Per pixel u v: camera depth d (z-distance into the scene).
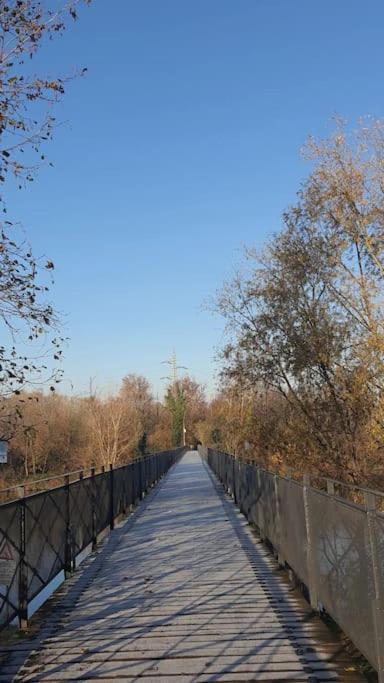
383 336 14.56
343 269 15.94
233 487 19.20
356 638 4.54
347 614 4.81
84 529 10.16
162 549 10.74
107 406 47.53
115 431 44.56
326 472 15.73
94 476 11.45
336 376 15.79
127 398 57.06
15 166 7.07
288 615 6.43
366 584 4.22
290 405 17.27
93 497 11.24
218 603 6.98
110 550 10.81
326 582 5.64
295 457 16.34
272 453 17.19
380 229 15.20
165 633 5.88
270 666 4.92
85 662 5.11
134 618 6.43
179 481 30.12
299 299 16.47
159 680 4.66
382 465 14.87
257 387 17.67
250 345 17.23
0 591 5.49
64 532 8.55
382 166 15.34
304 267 16.38
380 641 3.88
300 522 6.97
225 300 18.88
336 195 15.50
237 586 7.81
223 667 4.91
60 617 6.54
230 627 6.03
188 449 91.06
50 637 5.83
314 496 6.16
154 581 8.22
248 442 19.64
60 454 44.03
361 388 15.09
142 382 87.94
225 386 18.33
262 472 11.04
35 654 5.34
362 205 15.47
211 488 24.84
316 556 6.17
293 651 5.28
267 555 9.96
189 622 6.24
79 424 45.81
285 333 16.73
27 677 4.78
